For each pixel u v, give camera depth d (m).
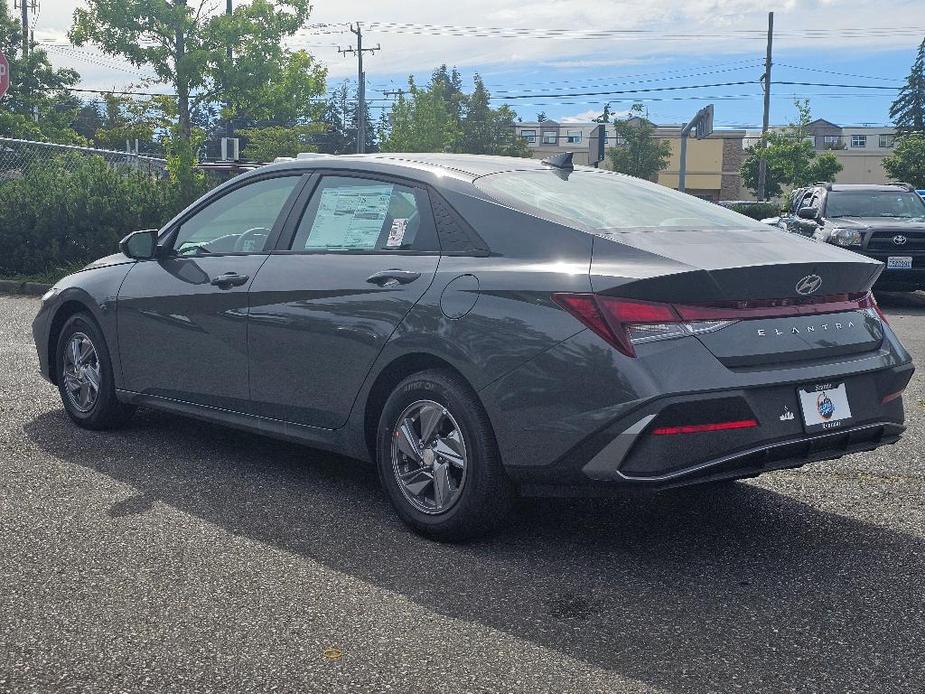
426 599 3.50
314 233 4.70
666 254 3.72
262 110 21.06
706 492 4.84
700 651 3.13
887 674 2.99
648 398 3.48
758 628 3.31
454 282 4.01
